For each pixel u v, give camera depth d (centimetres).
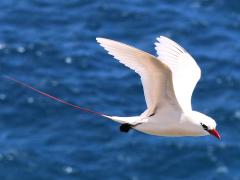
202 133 1499
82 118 3769
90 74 4097
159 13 4700
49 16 4659
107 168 3462
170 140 3644
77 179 3394
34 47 4297
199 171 3491
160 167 3497
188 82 1582
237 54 4334
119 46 1356
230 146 3619
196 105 3891
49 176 3409
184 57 1598
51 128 3703
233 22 4675
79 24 4594
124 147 3591
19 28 4509
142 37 4488
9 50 4262
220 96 3969
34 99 3875
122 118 1470
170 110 1469
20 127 3706
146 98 1448
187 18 4672
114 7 4728
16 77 4044
